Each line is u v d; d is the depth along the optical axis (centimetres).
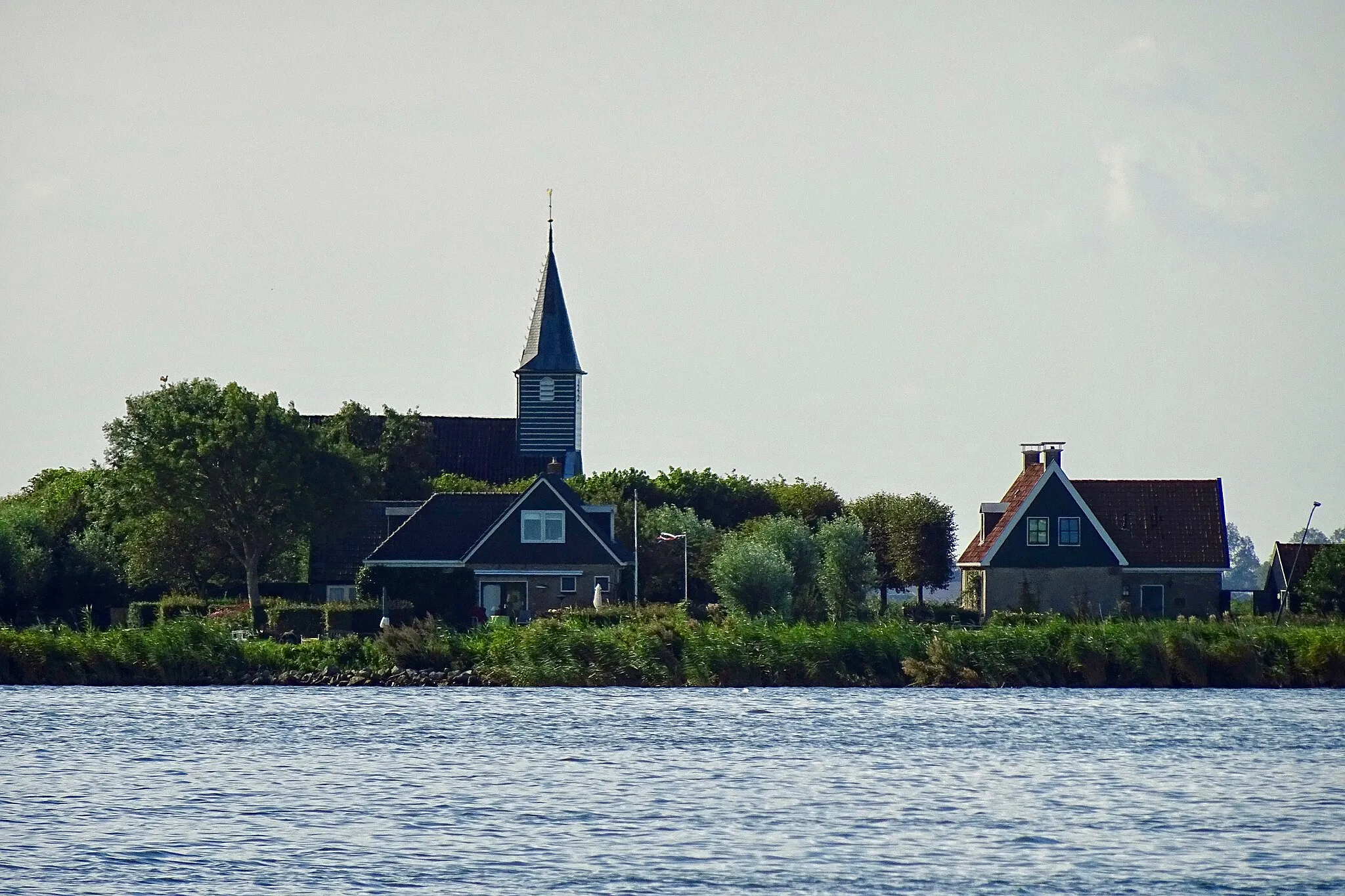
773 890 13625
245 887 13750
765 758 19862
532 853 14838
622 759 19838
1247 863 14550
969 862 14575
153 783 18288
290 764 19488
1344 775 18775
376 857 14688
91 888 13738
